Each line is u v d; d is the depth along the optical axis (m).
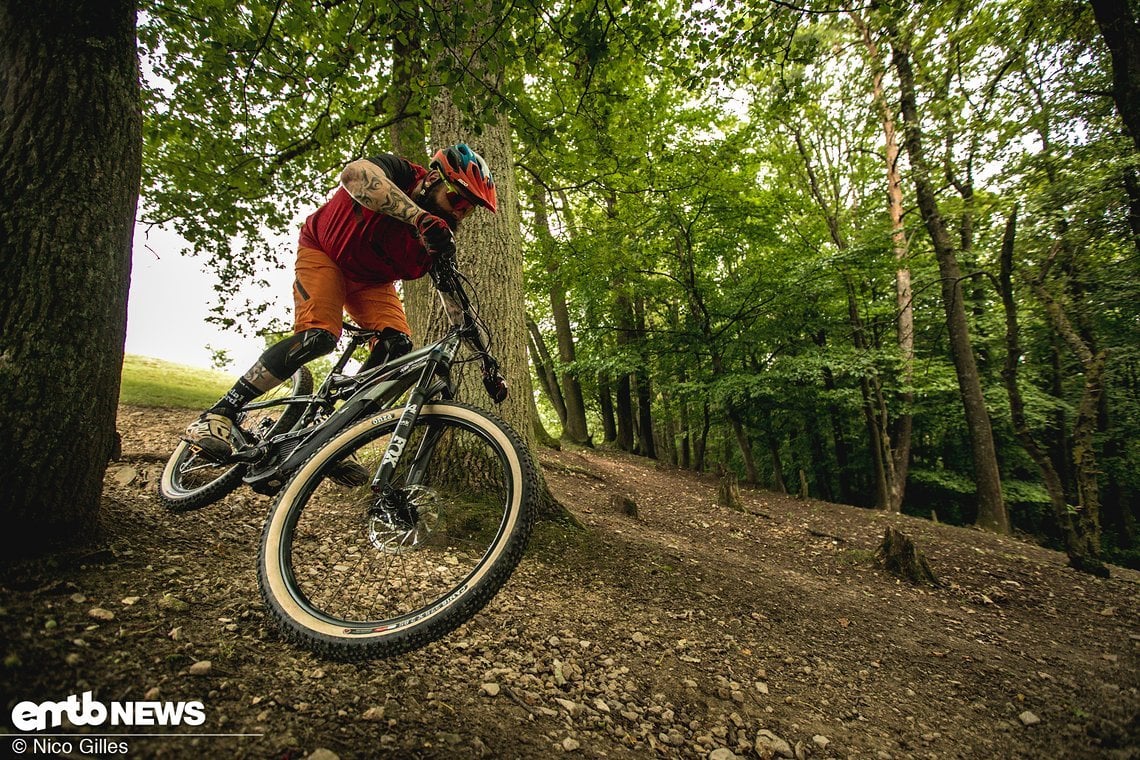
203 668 1.73
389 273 2.33
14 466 2.03
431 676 2.23
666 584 4.46
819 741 2.65
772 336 14.12
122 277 2.34
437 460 4.89
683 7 4.02
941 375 14.34
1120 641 5.07
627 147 8.43
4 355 2.03
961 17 7.52
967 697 3.53
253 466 2.32
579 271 13.72
